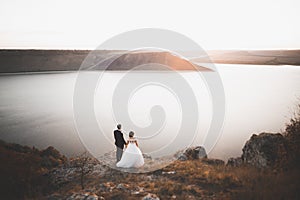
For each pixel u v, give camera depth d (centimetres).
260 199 604
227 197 624
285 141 939
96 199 618
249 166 911
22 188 782
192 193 676
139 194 668
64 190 745
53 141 1736
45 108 2500
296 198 582
